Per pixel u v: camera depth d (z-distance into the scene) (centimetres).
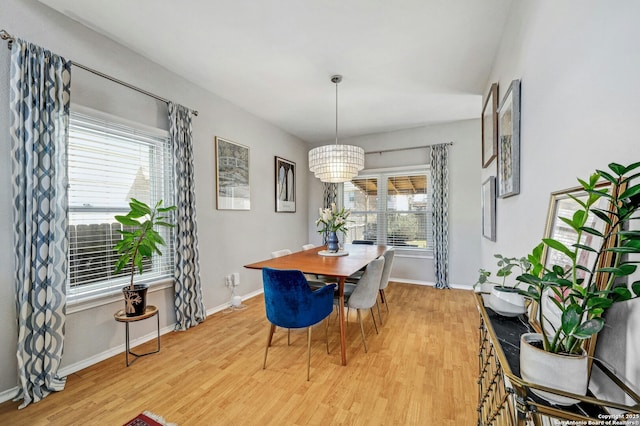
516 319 117
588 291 64
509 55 192
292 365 210
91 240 216
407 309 335
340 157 287
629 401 66
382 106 369
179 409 162
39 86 179
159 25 209
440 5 187
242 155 375
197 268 291
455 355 223
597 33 82
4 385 168
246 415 157
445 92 324
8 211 171
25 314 170
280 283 193
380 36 221
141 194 253
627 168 56
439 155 435
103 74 217
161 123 267
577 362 66
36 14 183
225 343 246
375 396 173
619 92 72
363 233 506
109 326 221
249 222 389
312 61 259
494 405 109
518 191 161
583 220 65
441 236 432
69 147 203
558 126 109
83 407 164
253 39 226
